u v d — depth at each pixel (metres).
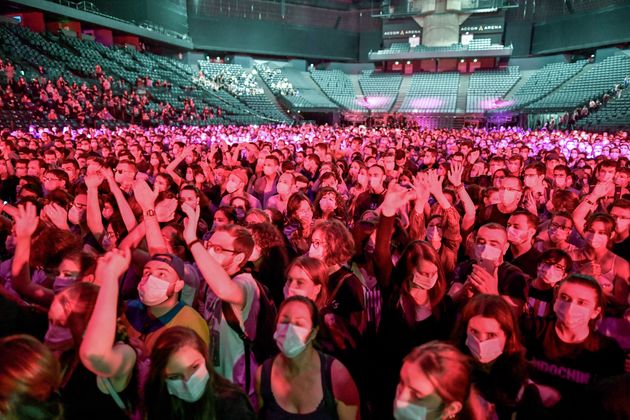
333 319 3.13
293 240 4.74
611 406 1.93
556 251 3.14
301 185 6.82
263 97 49.00
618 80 41.09
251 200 6.18
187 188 5.36
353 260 4.11
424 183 4.35
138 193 3.48
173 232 4.14
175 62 45.78
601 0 46.12
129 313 2.97
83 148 11.71
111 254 2.23
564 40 49.97
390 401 3.16
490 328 2.36
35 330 3.14
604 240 3.80
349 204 6.69
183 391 2.04
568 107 41.75
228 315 2.96
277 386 2.36
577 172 8.46
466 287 3.33
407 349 3.16
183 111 34.78
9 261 3.95
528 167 6.37
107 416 2.23
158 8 43.81
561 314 2.60
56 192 5.30
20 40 30.05
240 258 3.14
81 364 2.29
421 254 3.05
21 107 21.95
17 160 8.29
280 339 2.25
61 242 3.59
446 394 1.81
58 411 1.97
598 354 2.62
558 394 2.58
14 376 1.82
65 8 33.88
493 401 2.39
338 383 2.36
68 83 28.62
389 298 3.31
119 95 31.77
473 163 9.80
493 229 3.40
